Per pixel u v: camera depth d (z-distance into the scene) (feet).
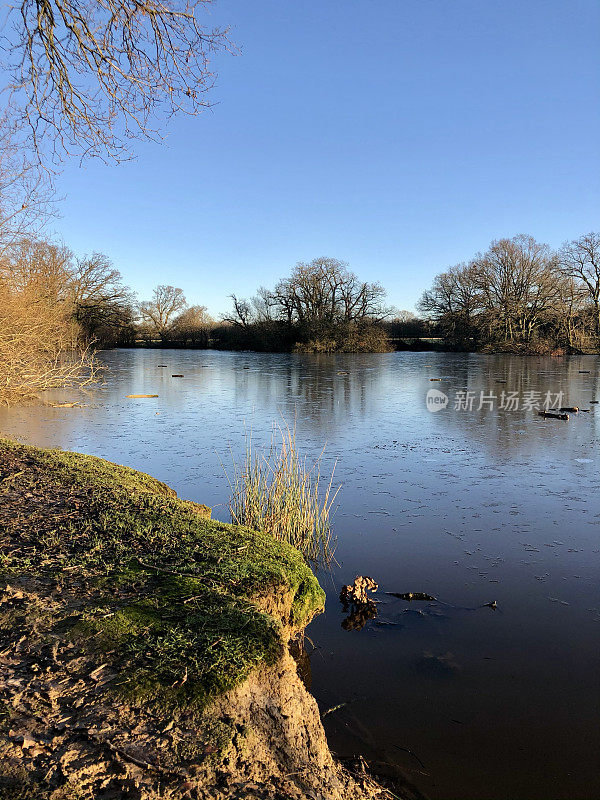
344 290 160.04
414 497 24.04
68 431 38.93
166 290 192.13
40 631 9.03
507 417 44.45
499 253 136.46
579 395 57.57
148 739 6.95
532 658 12.52
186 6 15.81
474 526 20.74
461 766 9.29
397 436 37.01
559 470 28.37
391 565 17.51
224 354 145.38
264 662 8.51
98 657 8.40
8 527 13.73
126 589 10.60
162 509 15.61
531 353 126.82
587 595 15.53
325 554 18.35
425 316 169.07
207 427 40.63
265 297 165.48
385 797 8.29
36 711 7.27
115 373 87.61
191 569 11.63
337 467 28.96
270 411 48.11
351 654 12.67
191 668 8.18
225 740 7.05
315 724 8.30
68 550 12.41
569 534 19.95
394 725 10.28
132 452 32.42
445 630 13.74
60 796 6.03
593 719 10.52
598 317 127.03
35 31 15.97
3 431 38.45
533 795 8.71
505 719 10.51
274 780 6.92
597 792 8.79
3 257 28.40
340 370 92.58
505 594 15.60
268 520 19.77
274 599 11.09
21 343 30.17
